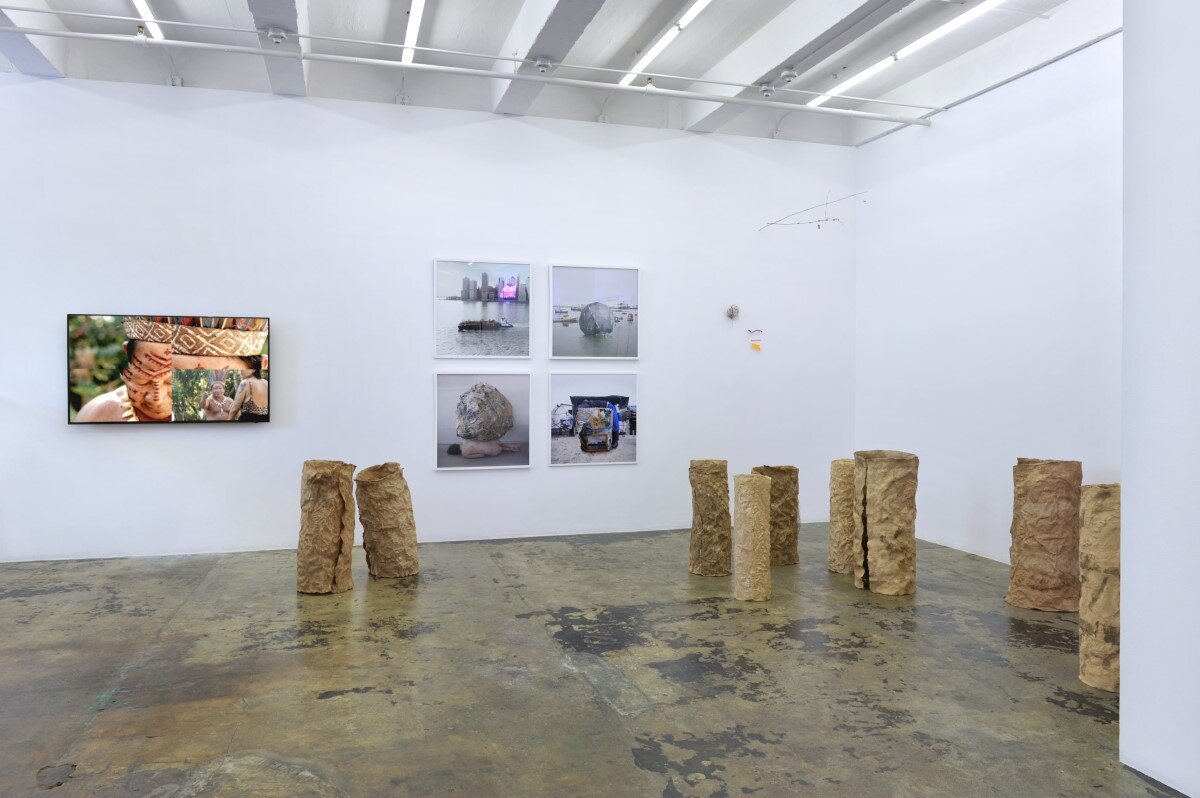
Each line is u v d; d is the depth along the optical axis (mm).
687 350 8406
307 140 7285
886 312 8492
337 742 3426
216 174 7066
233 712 3723
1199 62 3088
